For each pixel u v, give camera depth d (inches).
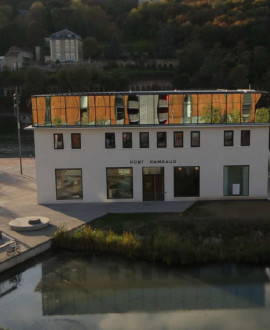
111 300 884.6
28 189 1579.7
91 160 1346.0
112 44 7440.9
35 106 1320.1
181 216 1216.8
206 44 6934.1
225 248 1042.7
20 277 948.6
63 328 793.6
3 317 825.5
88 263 1008.9
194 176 1359.5
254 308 855.7
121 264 1008.2
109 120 1322.6
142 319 820.6
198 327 797.9
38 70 6353.3
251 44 6397.6
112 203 1360.7
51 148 1341.0
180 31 7568.9
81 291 906.1
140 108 1316.4
